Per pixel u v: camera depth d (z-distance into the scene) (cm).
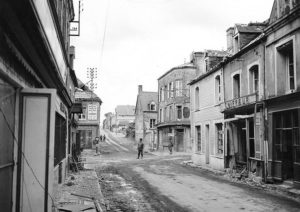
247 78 2041
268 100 1736
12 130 644
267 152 1747
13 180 659
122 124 10669
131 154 4741
